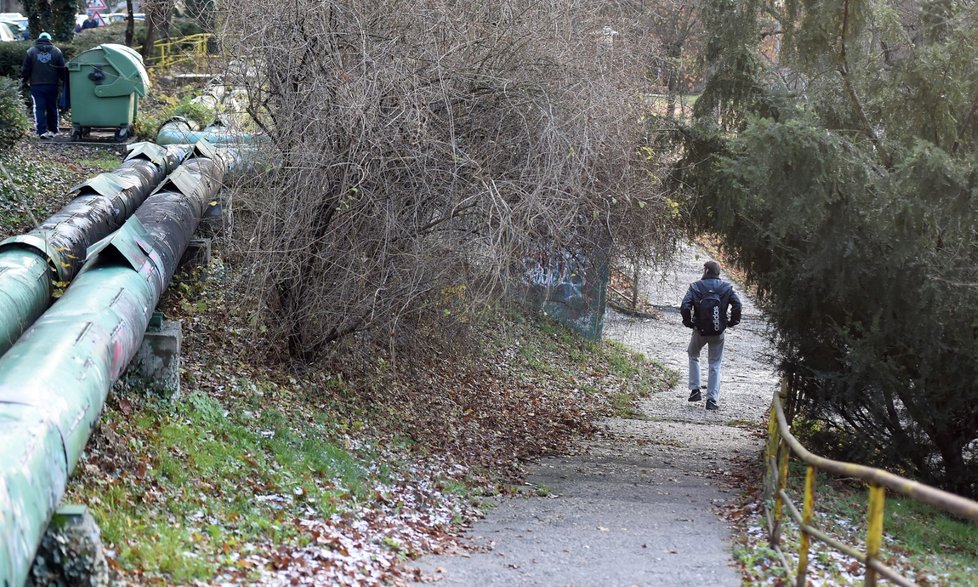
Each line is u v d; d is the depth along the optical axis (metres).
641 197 10.42
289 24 9.02
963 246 10.10
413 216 9.15
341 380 10.83
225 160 11.75
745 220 11.85
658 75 11.96
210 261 11.61
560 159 8.66
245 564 5.44
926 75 10.58
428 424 11.30
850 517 8.68
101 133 19.69
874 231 9.87
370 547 6.42
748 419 15.72
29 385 4.59
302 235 9.23
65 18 27.19
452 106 9.16
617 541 7.29
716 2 12.33
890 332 10.27
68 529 4.19
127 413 7.10
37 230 8.48
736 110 12.46
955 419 10.76
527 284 10.23
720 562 6.60
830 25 11.04
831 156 9.60
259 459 7.64
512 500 9.05
